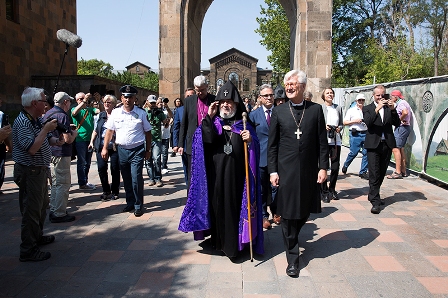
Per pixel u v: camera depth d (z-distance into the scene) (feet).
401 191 25.75
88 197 24.63
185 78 59.52
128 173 21.04
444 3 98.02
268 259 14.82
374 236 17.12
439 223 18.90
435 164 28.37
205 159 15.15
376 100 20.40
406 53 102.53
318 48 57.21
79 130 25.85
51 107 19.20
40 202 14.65
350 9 128.98
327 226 18.56
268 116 18.81
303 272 13.61
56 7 73.61
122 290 12.39
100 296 12.02
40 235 16.25
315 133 13.66
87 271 13.76
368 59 125.49
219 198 14.55
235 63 233.35
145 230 18.21
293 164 13.35
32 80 64.80
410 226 18.44
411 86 31.96
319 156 13.92
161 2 58.08
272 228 18.61
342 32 129.59
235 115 15.25
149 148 21.34
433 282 12.78
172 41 58.23
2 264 14.37
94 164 38.70
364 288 12.41
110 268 14.02
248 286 12.60
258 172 15.20
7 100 59.72
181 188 27.09
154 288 12.51
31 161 14.21
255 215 14.84
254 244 14.96
